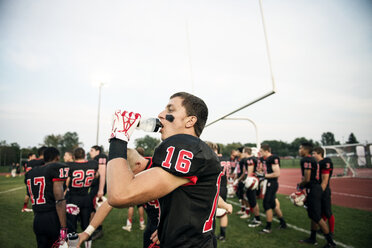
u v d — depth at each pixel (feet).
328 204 13.07
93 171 13.14
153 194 2.83
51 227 8.70
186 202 3.12
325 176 12.83
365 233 14.67
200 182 3.20
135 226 16.71
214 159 3.38
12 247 12.26
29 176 8.93
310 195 13.05
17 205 22.77
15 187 36.81
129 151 4.86
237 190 21.53
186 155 3.02
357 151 58.13
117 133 3.16
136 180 2.83
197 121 3.91
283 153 195.11
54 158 9.47
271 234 14.98
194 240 3.14
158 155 3.06
